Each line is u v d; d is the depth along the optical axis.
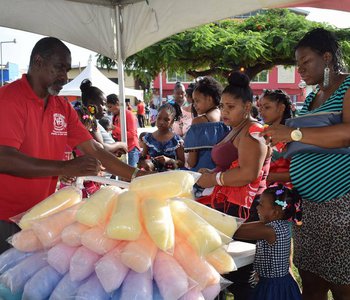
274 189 2.25
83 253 1.48
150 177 1.65
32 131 2.15
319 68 2.24
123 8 4.21
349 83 2.10
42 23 4.09
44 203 1.75
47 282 1.49
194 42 5.88
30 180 2.23
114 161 2.55
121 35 4.33
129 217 1.47
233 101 2.51
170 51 5.80
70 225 1.55
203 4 3.64
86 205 1.55
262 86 27.41
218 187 2.61
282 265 2.20
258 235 2.16
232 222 1.73
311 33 2.27
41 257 1.58
